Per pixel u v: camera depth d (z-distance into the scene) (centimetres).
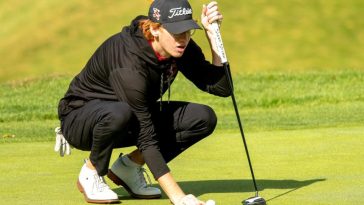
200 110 1516
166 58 1415
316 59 8044
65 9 9575
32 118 3584
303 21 8750
